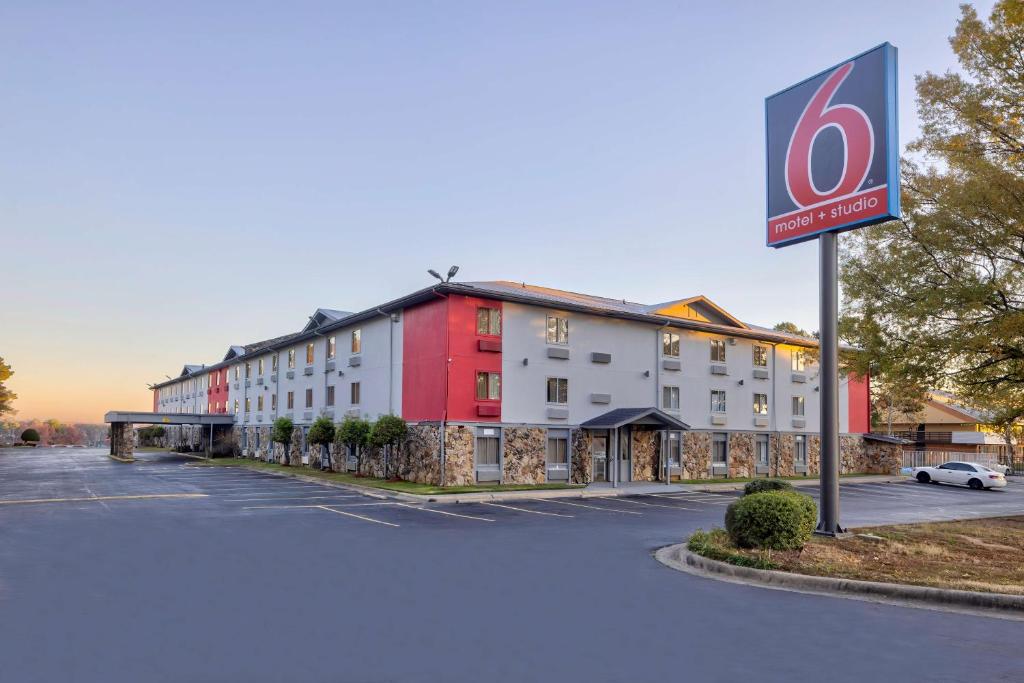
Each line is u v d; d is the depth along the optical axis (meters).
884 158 13.27
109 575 10.25
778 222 15.35
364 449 33.00
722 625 7.60
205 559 11.70
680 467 34.06
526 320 29.36
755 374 38.44
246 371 54.53
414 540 14.11
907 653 6.56
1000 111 19.31
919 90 20.55
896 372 20.20
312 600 8.72
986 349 18.39
